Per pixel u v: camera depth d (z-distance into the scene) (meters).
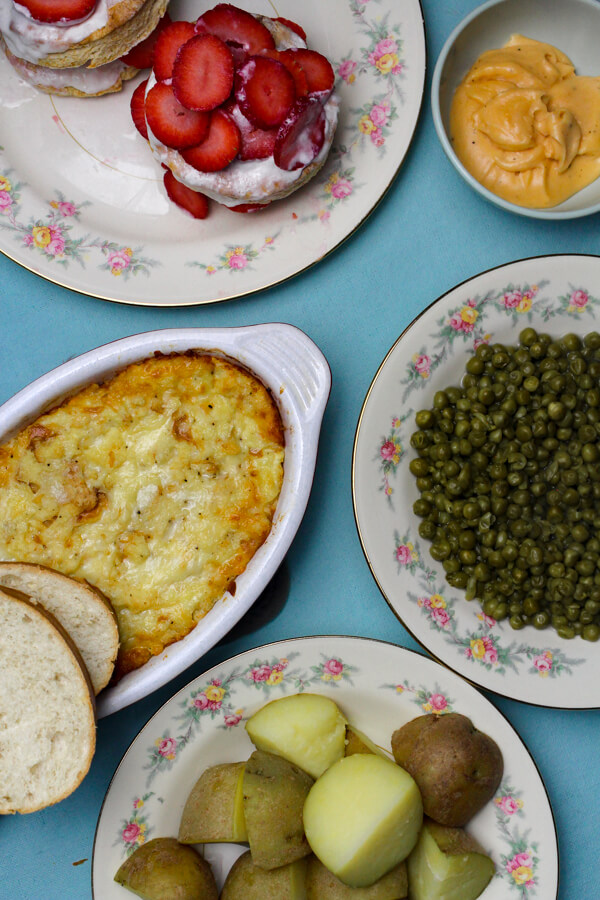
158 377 0.62
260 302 0.67
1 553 0.61
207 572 0.62
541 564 0.63
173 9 0.66
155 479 0.62
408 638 0.67
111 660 0.61
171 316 0.67
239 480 0.62
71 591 0.60
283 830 0.61
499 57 0.65
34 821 0.67
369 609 0.67
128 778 0.64
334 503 0.67
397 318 0.67
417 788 0.61
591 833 0.66
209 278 0.66
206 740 0.65
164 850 0.63
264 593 0.67
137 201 0.67
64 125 0.67
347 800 0.61
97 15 0.63
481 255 0.67
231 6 0.63
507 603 0.65
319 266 0.67
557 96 0.65
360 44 0.66
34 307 0.68
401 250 0.67
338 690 0.65
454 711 0.64
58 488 0.62
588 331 0.65
